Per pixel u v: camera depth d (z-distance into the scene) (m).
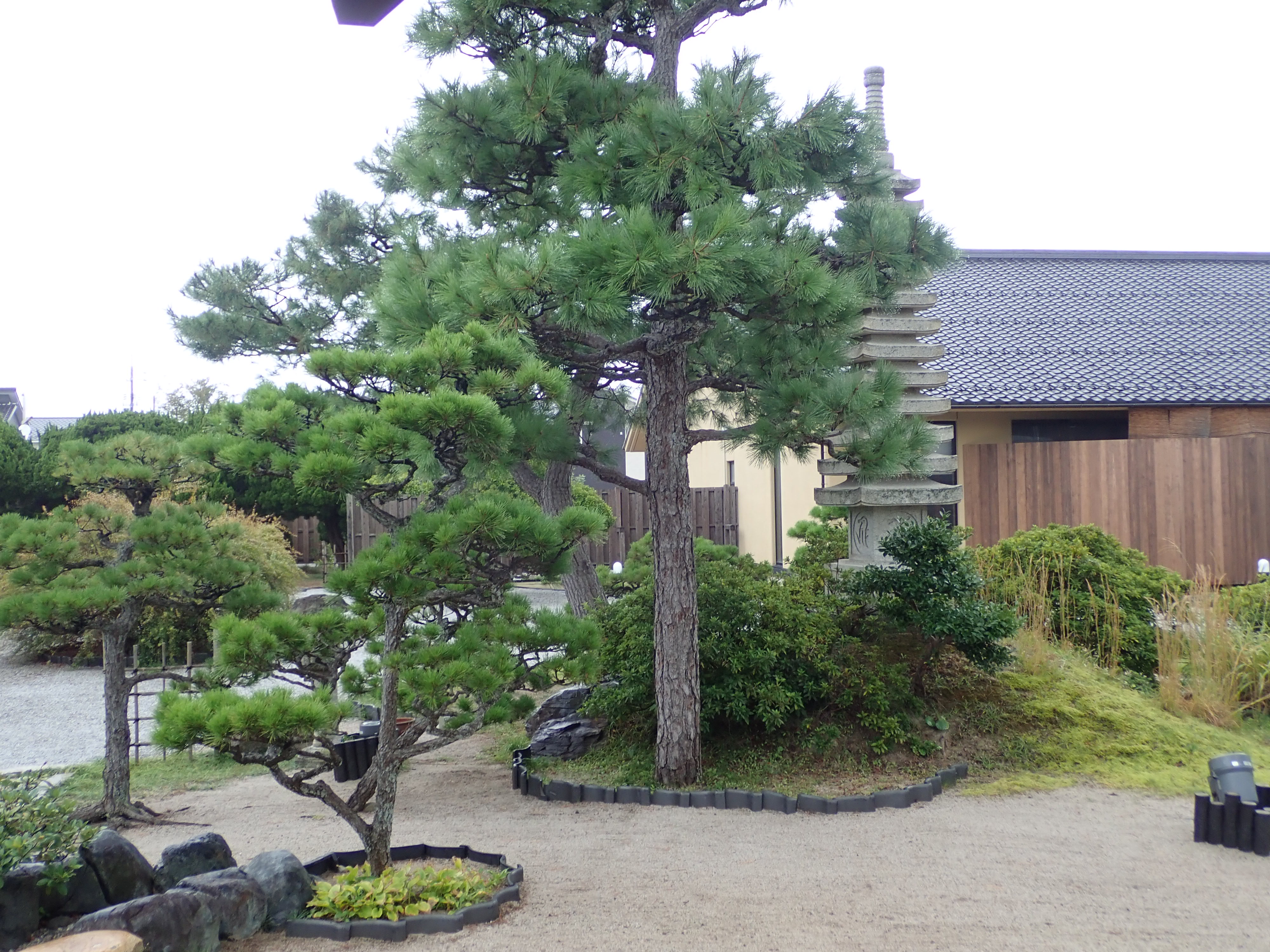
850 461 6.93
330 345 10.89
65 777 8.42
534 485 10.33
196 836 5.84
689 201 6.03
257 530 14.92
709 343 7.87
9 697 12.17
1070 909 4.71
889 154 10.60
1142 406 14.80
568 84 6.65
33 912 4.15
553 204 7.68
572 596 10.04
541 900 4.93
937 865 5.43
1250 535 14.30
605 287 5.56
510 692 5.47
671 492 7.14
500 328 5.66
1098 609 9.52
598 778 7.56
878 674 7.84
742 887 5.09
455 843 6.08
